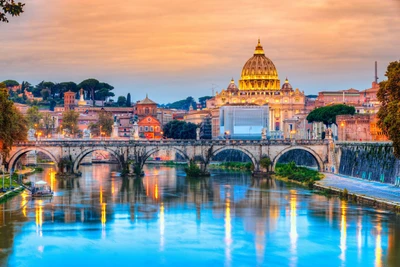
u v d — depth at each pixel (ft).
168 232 550.77
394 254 484.33
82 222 587.68
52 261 468.34
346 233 543.39
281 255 482.69
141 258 476.13
